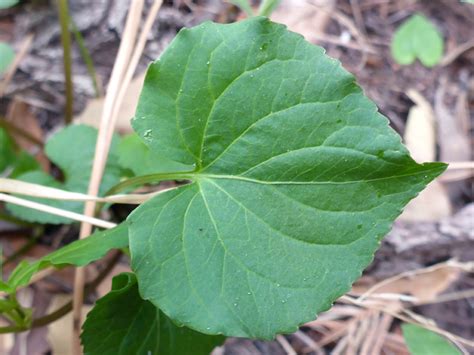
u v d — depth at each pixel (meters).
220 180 0.12
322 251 0.11
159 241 0.11
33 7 0.22
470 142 0.22
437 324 0.19
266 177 0.11
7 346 0.18
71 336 0.18
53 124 0.22
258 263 0.11
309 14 0.23
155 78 0.11
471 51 0.24
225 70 0.11
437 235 0.19
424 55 0.22
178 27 0.22
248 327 0.11
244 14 0.22
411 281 0.19
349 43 0.23
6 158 0.19
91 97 0.22
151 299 0.11
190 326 0.11
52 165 0.21
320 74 0.11
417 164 0.10
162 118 0.11
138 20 0.17
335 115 0.11
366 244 0.11
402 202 0.11
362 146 0.11
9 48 0.19
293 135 0.11
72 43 0.22
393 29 0.24
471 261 0.20
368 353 0.18
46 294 0.19
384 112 0.22
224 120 0.11
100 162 0.16
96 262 0.19
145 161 0.17
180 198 0.12
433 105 0.23
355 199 0.11
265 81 0.11
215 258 0.11
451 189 0.21
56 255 0.12
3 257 0.19
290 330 0.11
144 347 0.13
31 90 0.22
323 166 0.11
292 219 0.11
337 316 0.19
